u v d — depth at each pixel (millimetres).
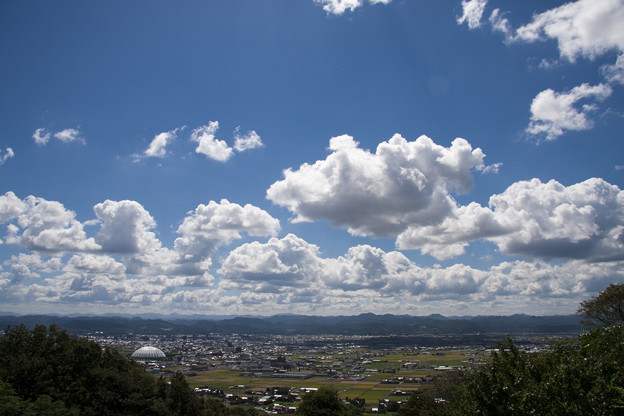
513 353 29141
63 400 49375
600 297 65688
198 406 70312
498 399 26156
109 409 54188
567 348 31438
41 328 60625
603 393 19391
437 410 68500
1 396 40125
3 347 57281
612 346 24531
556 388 21859
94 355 59469
